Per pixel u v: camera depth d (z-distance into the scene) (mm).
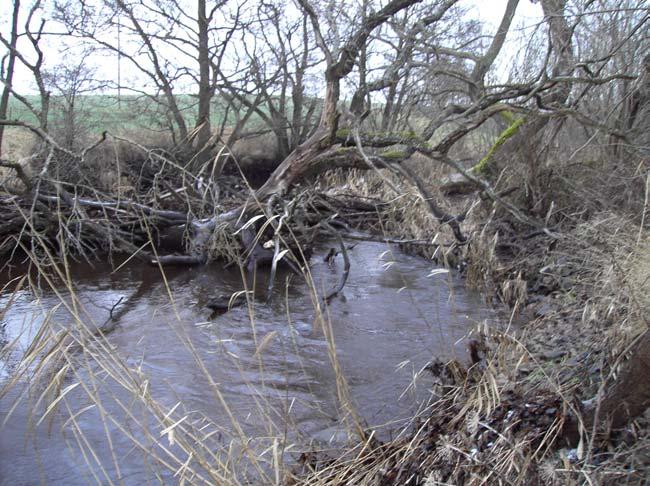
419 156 14391
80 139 13180
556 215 10914
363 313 8586
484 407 4762
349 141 9969
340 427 5438
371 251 12250
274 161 17531
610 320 6055
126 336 7625
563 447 4289
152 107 15867
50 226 10289
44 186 11305
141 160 14047
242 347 7324
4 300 8938
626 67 9719
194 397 6031
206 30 14969
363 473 4504
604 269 6859
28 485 4703
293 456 4977
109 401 5938
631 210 8688
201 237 10742
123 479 4762
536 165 11125
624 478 3818
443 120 9969
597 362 5332
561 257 9148
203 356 7035
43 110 11984
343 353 7148
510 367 5582
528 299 8602
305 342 7527
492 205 11398
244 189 14219
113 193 12086
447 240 11039
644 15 10367
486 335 5996
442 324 8016
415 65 10211
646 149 9492
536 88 9023
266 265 11109
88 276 10320
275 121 16484
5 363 6586
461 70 11930
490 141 12758
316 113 18812
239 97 15664
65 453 5117
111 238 10125
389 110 13914
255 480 4531
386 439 5164
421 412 5539
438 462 4391
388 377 6496
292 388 6273
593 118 10961
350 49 9516
